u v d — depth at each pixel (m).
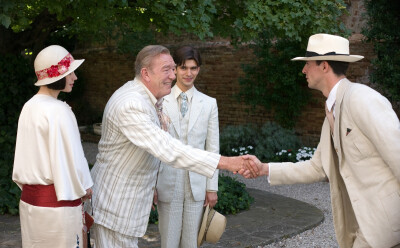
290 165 3.16
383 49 9.26
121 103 2.70
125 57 14.16
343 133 2.60
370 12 9.22
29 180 2.69
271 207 6.36
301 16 6.11
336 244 4.98
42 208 2.66
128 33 10.86
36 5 7.18
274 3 6.12
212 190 3.55
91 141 13.26
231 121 11.86
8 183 6.31
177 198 3.39
